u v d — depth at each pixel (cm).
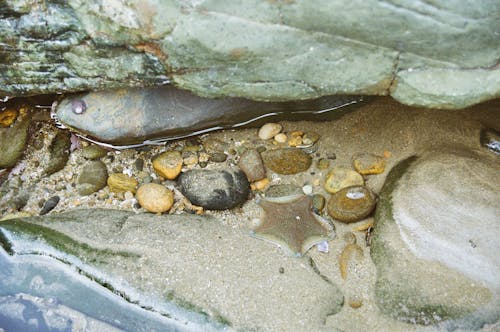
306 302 82
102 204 92
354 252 86
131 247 85
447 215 84
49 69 85
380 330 81
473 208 84
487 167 87
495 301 80
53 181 93
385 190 88
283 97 81
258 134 95
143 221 88
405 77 78
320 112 94
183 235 86
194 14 77
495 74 76
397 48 77
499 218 83
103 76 84
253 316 81
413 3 75
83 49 82
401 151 91
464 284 81
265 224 88
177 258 84
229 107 92
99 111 90
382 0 75
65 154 94
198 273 83
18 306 83
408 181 87
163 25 78
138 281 83
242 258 85
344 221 88
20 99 95
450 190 85
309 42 77
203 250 85
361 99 93
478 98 77
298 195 90
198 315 81
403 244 84
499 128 90
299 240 86
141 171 94
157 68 82
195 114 91
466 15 75
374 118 93
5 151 93
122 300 82
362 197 88
